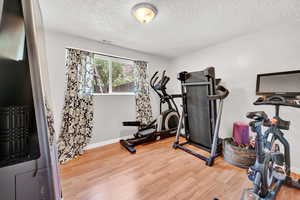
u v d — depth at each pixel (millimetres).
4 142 669
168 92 3797
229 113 2422
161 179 1608
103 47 2570
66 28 1984
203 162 1987
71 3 1410
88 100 2418
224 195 1351
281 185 1344
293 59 1727
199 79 2182
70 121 2176
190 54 3180
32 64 736
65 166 1900
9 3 687
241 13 1601
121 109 2918
